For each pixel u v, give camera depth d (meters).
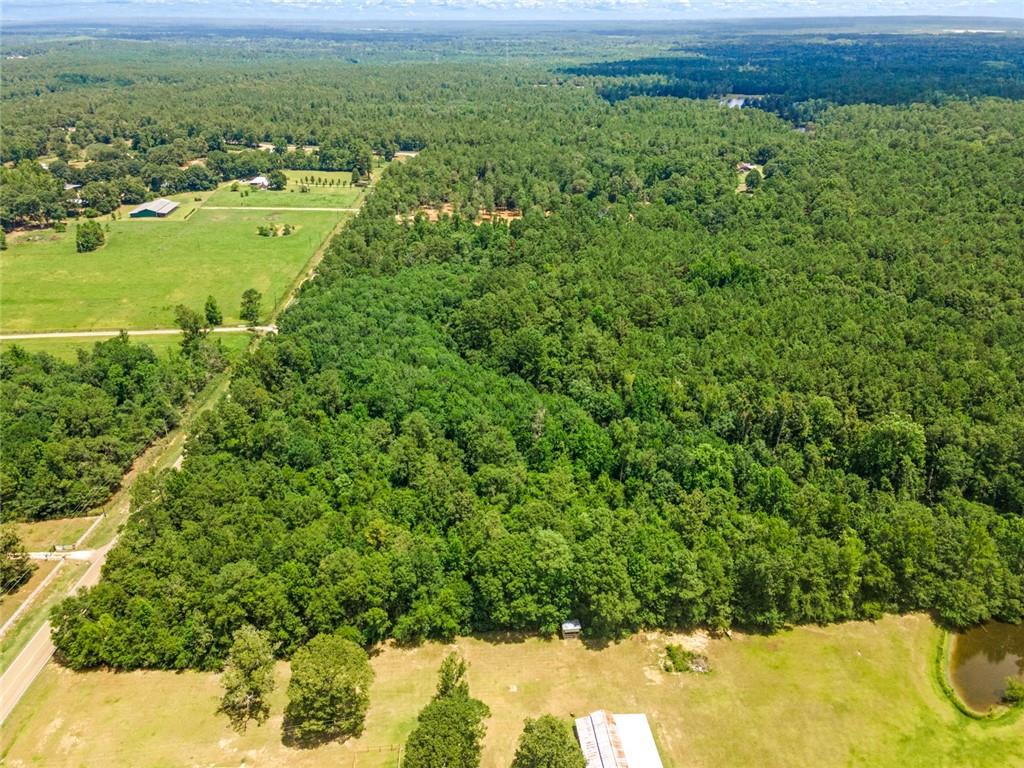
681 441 103.81
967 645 79.31
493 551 78.94
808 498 91.38
